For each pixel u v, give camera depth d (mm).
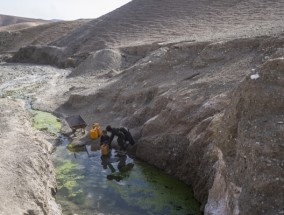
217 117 12562
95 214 11094
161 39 41125
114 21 59031
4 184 9938
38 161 12281
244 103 8945
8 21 150125
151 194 12492
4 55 64312
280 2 41000
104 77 30906
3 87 32719
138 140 16578
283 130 7809
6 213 8641
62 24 80062
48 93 28172
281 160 7582
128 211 11328
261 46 17359
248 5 44031
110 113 20516
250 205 7480
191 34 38031
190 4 55125
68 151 16734
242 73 15773
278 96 8406
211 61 18859
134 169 14672
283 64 8695
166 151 14547
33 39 74750
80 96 23375
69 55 51438
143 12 59000
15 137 13820
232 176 8500
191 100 15102
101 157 15953
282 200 7223
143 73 21531
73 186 13102
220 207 9289
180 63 20734
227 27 36000
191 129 13906
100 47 48031
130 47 38875
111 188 12977
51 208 10625
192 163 12992
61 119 21609
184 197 12242
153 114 17125
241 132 8625
